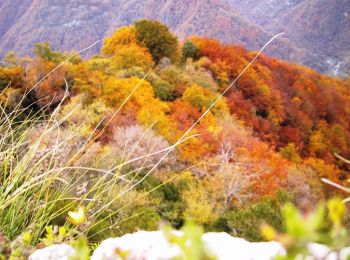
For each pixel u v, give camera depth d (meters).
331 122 78.75
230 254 1.19
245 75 63.38
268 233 0.33
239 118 55.66
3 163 2.93
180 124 34.59
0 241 1.51
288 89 74.00
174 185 19.59
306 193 29.06
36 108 23.47
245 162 28.05
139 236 1.29
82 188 2.86
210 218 17.91
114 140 16.05
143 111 29.56
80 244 0.56
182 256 0.39
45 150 2.92
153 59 56.28
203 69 57.56
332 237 0.36
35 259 1.43
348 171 64.06
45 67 27.30
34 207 2.78
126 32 56.34
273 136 59.91
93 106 21.17
